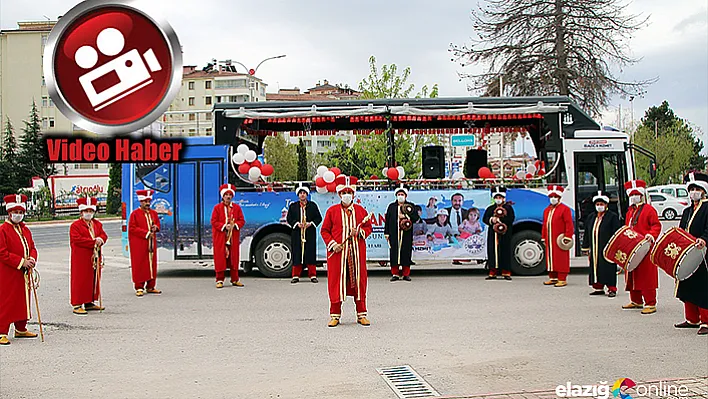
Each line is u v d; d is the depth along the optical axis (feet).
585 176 52.42
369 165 83.97
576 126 52.90
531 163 58.03
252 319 35.01
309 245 50.21
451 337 29.86
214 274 57.06
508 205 49.93
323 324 33.27
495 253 49.96
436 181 52.54
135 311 38.06
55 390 22.63
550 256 46.65
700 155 257.34
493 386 22.27
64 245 92.99
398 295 42.63
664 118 304.30
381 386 22.44
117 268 62.34
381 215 52.21
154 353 27.73
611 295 41.45
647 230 37.55
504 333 30.63
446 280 50.37
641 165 186.29
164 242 53.06
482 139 59.98
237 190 52.85
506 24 102.53
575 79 99.30
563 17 100.58
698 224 31.42
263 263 52.80
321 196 52.60
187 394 21.95
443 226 52.03
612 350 27.22
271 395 21.66
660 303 39.09
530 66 102.17
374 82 106.73
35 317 36.29
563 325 32.45
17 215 30.37
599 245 41.50
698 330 30.89
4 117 267.59
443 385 22.44
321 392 21.88
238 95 299.58
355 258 32.78
